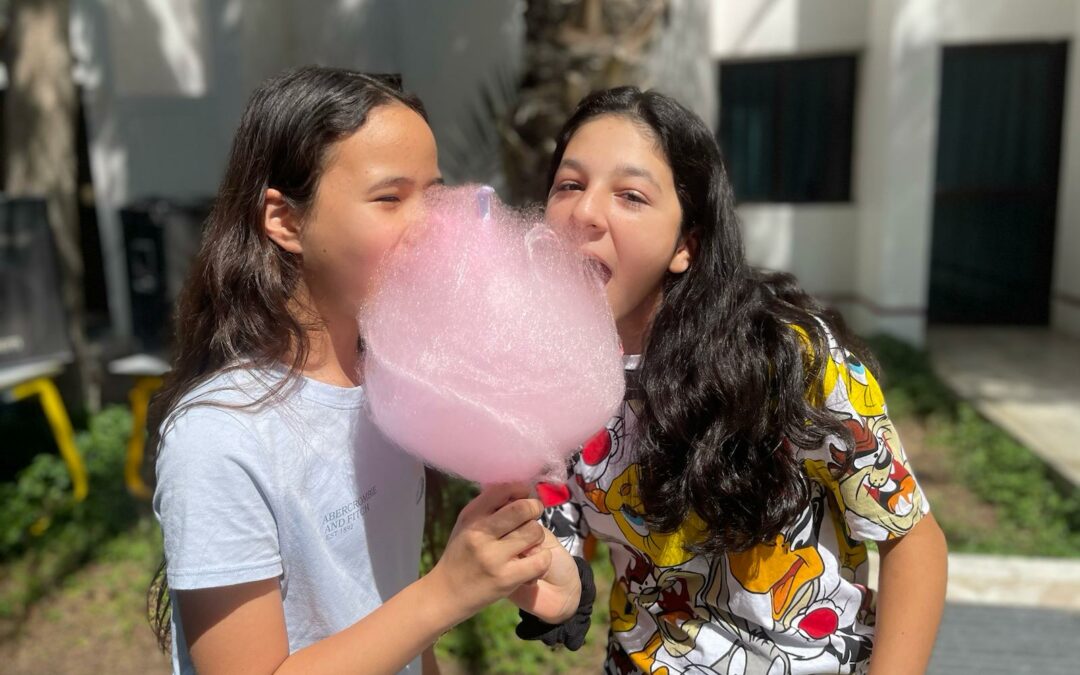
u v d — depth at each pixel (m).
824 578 1.50
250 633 1.17
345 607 1.32
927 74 7.85
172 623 1.28
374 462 1.37
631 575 1.61
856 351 1.51
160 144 7.55
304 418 1.27
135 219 5.44
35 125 5.73
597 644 3.60
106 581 4.30
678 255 1.53
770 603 1.49
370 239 1.21
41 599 4.16
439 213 1.21
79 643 3.79
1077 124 8.51
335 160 1.21
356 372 1.38
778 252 9.31
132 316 5.54
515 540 1.14
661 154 1.44
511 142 4.22
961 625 3.46
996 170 9.05
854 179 9.12
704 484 1.38
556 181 1.49
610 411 1.17
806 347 1.42
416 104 1.34
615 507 1.55
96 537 4.70
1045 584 3.79
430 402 1.07
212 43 6.95
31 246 4.83
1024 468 5.45
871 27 8.55
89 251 9.79
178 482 1.15
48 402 4.99
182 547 1.13
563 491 1.69
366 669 1.15
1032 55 8.69
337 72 1.31
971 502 5.15
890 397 6.82
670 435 1.42
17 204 4.77
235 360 1.27
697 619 1.55
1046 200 9.02
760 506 1.39
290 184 1.24
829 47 8.80
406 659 1.17
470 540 1.14
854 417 1.39
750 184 9.37
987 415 6.35
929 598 1.41
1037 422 6.15
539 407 1.08
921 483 5.45
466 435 1.08
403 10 7.49
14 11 5.69
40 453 5.71
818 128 9.13
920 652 1.39
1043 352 8.20
